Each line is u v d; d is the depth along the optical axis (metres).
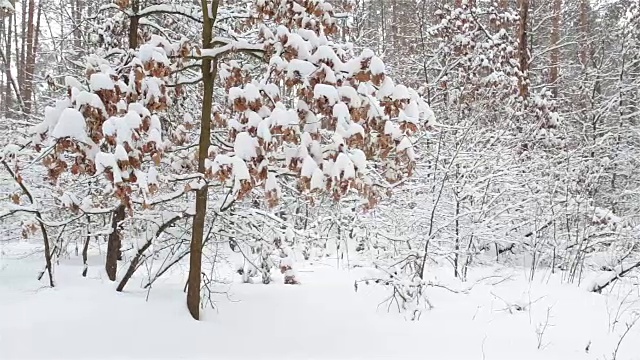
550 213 9.44
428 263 8.33
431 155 8.64
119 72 6.02
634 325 6.36
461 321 6.31
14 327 5.09
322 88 4.77
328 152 5.02
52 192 7.18
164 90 5.36
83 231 7.80
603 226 9.36
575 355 5.50
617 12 16.48
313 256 9.80
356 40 13.38
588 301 7.33
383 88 5.14
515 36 16.39
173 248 6.53
